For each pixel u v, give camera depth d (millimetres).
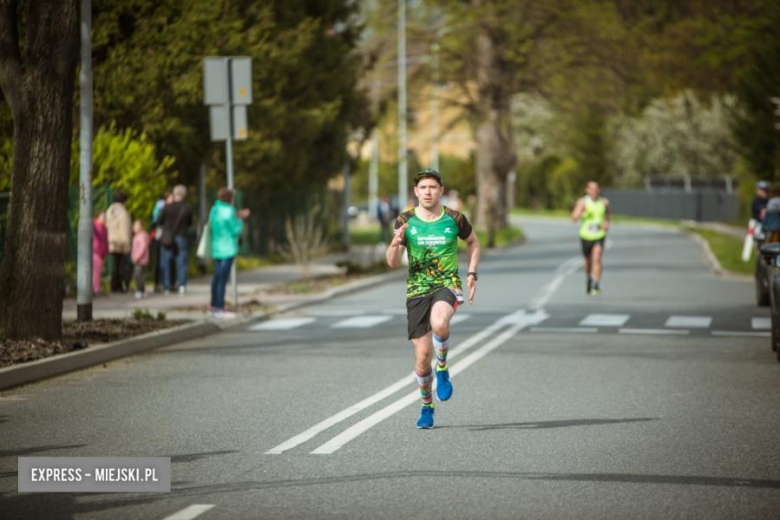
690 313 63656
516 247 143875
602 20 166750
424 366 30656
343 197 137750
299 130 102062
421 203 30422
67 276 73188
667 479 24953
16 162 45531
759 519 21641
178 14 73938
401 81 168625
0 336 44906
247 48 81875
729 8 198125
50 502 23109
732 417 32719
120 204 73375
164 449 28375
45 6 45188
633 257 117875
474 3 166375
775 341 44688
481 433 30328
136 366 44125
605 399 35938
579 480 24875
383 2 169500
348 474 25562
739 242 132500
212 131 63750
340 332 55875
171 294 73938
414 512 22234
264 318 62938
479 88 170375
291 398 36281
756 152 132875
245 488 24281
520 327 57094
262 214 114000
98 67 72625
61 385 39219
